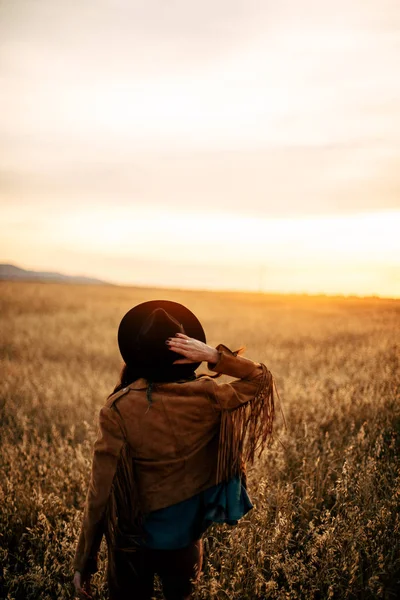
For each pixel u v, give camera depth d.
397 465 3.92
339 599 2.62
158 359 2.12
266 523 3.11
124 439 2.12
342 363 8.46
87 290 41.97
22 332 14.67
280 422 5.18
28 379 8.20
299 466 4.12
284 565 2.66
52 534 3.33
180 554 2.14
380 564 2.59
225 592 2.58
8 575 3.01
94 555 2.22
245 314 22.39
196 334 2.32
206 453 2.20
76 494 3.92
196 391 2.12
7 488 3.85
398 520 3.01
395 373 6.62
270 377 2.23
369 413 5.18
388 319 15.59
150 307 2.28
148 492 2.12
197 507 2.17
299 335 13.63
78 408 6.59
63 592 2.66
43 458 4.64
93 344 12.30
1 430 5.84
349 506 3.19
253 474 3.71
